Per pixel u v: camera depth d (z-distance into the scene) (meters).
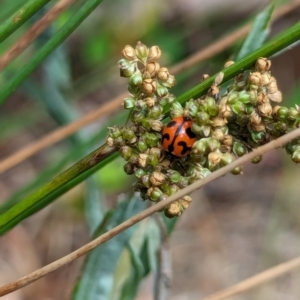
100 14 0.43
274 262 0.38
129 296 0.21
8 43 0.33
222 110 0.16
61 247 0.38
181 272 0.39
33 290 0.36
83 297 0.21
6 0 0.26
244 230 0.41
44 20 0.20
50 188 0.17
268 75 0.17
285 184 0.39
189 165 0.17
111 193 0.38
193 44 0.43
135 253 0.21
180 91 0.31
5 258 0.37
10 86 0.19
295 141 0.17
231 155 0.16
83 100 0.46
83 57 0.42
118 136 0.17
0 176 0.42
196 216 0.42
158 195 0.16
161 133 0.17
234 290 0.22
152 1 0.44
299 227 0.38
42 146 0.23
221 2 0.45
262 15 0.20
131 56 0.17
